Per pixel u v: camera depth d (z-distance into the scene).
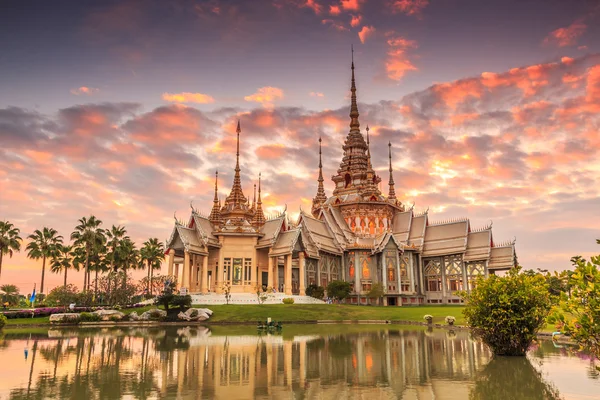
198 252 69.38
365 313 60.94
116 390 17.16
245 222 75.94
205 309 54.34
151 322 51.62
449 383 18.44
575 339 12.67
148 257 105.75
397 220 101.69
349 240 94.62
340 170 108.81
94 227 90.25
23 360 24.27
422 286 92.88
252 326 49.12
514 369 21.52
